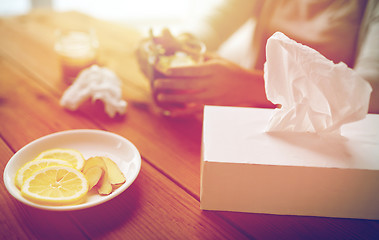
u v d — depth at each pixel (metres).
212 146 0.60
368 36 0.89
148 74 0.88
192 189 0.65
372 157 0.59
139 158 0.65
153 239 0.58
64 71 0.90
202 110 0.84
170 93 0.82
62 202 0.58
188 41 0.87
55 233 0.58
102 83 0.84
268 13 1.08
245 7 1.22
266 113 0.67
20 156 0.65
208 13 1.21
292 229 0.60
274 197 0.60
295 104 0.62
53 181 0.60
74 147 0.69
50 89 0.89
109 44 1.15
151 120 0.80
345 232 0.60
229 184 0.59
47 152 0.66
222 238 0.58
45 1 2.51
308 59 0.60
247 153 0.59
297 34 1.02
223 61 0.88
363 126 0.65
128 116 0.81
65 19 1.36
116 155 0.68
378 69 0.81
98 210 0.61
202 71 0.81
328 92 0.60
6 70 0.95
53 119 0.79
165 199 0.63
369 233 0.60
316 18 0.99
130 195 0.63
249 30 1.33
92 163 0.64
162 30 0.83
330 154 0.60
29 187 0.59
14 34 1.18
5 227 0.58
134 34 1.27
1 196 0.62
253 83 0.86
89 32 0.97
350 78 0.59
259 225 0.60
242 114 0.67
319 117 0.62
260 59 1.11
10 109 0.81
